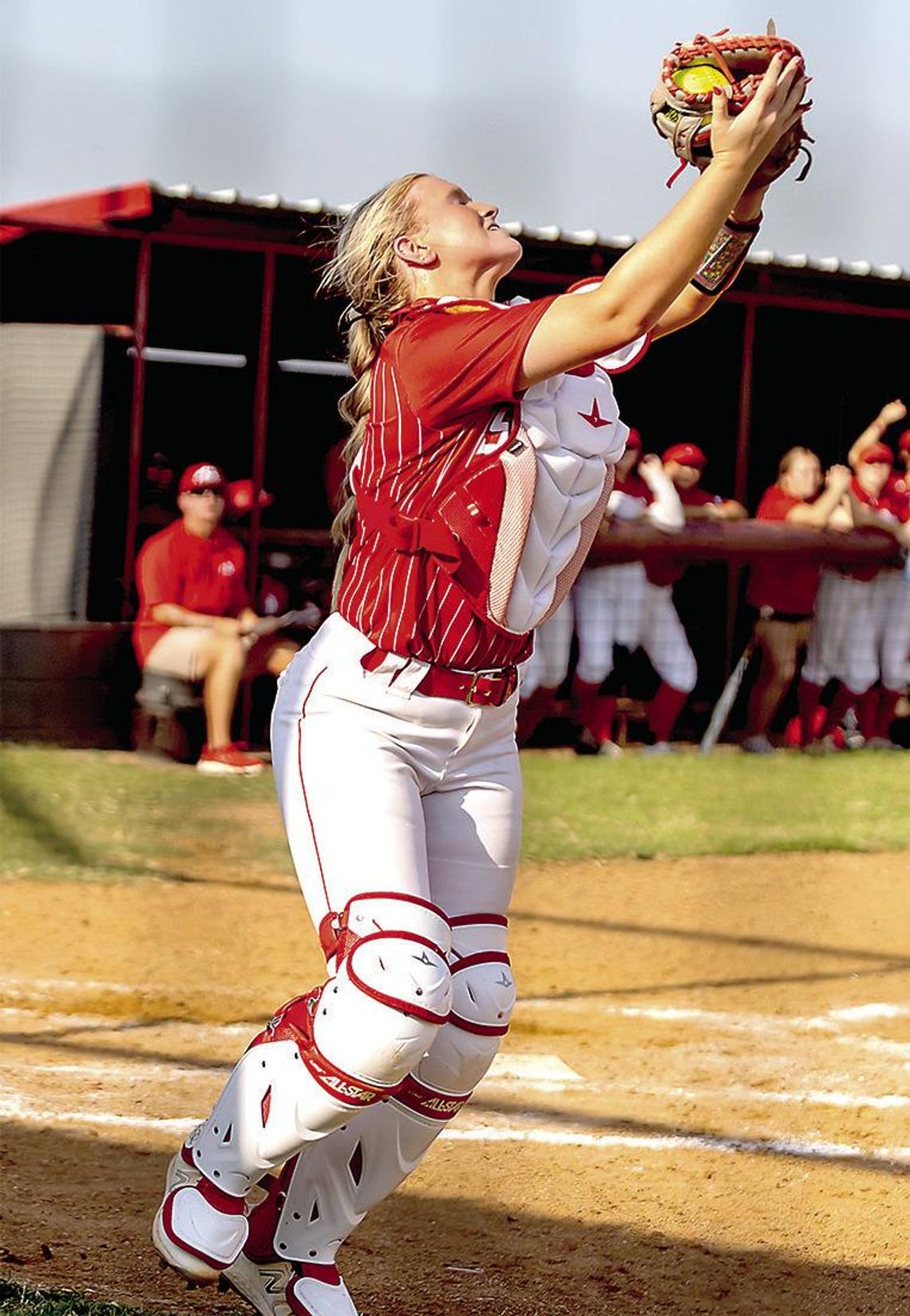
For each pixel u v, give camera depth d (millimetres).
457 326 8430
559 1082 15180
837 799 31969
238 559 33406
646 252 7973
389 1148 9195
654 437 47438
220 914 21453
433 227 9180
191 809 28344
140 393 34844
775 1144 13688
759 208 9680
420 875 8758
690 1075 15609
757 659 42281
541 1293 10422
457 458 8602
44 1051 15266
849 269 38656
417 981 8398
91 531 34469
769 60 8398
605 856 26328
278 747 9273
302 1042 8766
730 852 26953
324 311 42094
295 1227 9266
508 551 8617
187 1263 8977
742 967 19984
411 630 8711
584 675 36031
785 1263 11125
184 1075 14750
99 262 38375
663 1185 12570
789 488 37469
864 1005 18469
